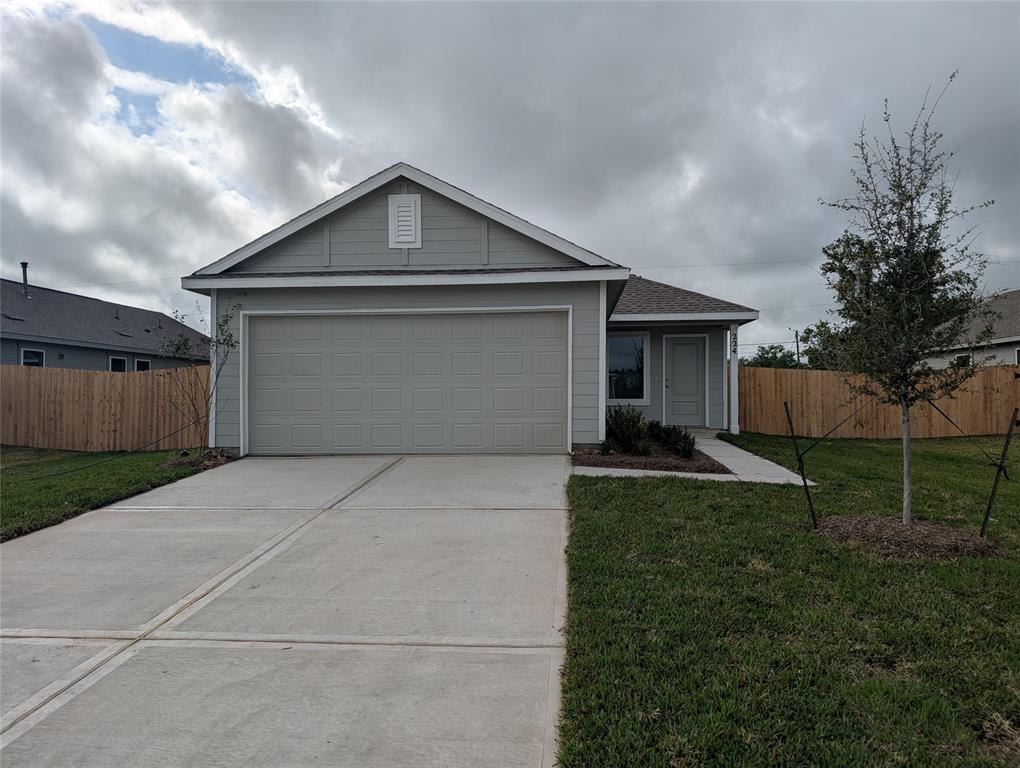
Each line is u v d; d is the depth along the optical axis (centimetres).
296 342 948
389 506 630
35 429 1240
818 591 373
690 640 309
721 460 923
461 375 930
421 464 848
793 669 280
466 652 319
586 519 541
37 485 744
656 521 533
